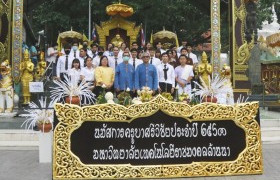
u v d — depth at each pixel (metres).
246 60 16.33
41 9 28.81
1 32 14.98
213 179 7.14
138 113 7.16
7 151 10.09
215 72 16.08
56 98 8.77
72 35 23.17
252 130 7.47
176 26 32.78
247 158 7.41
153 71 12.07
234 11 16.38
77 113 7.02
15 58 14.91
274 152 10.20
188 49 16.05
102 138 7.08
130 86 12.08
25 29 19.67
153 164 7.15
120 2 26.12
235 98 16.00
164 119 7.23
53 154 6.94
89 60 11.97
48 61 20.59
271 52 24.50
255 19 16.64
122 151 7.10
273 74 21.98
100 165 7.02
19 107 13.84
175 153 7.22
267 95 18.56
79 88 7.86
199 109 7.32
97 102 7.79
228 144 7.38
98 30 22.95
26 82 14.28
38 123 8.77
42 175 7.52
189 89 12.87
